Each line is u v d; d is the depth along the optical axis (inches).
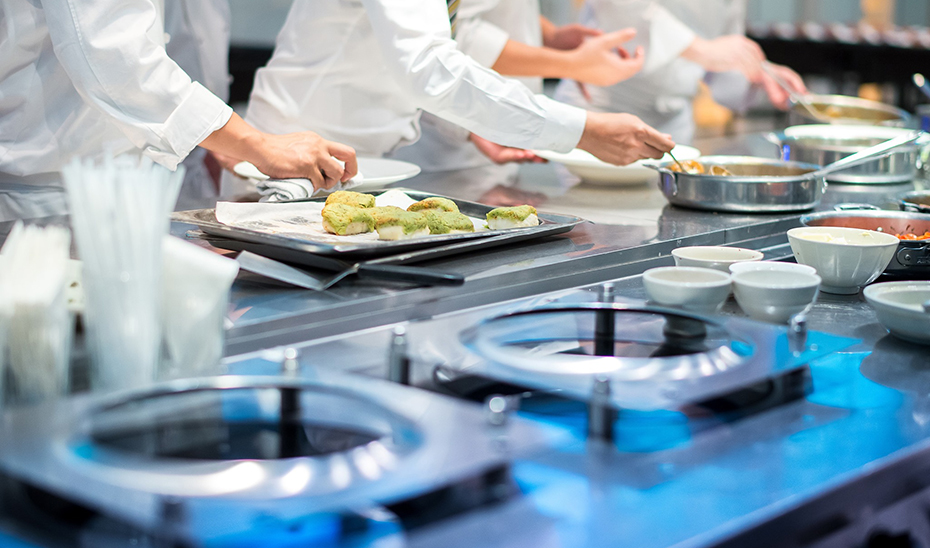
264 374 31.0
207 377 28.5
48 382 28.5
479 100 62.5
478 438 24.5
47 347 28.2
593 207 64.7
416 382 31.5
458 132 89.2
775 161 69.4
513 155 83.3
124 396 26.6
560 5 168.6
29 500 23.2
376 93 82.0
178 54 89.0
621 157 66.0
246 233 45.6
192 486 22.1
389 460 23.3
